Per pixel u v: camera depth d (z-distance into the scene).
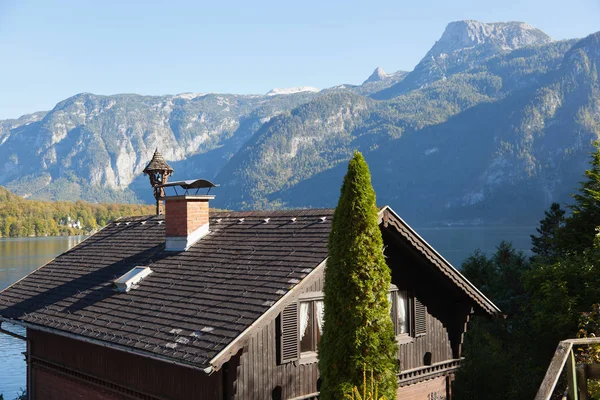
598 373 7.96
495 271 30.77
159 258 17.97
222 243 17.20
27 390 19.64
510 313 27.81
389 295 16.16
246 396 13.00
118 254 19.81
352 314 11.62
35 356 19.25
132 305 15.76
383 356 11.73
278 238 16.14
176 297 15.13
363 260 11.64
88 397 17.03
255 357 13.20
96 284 18.11
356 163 11.84
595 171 27.53
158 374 14.59
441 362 17.25
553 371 6.95
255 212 18.39
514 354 24.03
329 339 11.89
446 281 16.84
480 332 24.03
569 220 27.20
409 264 16.59
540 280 21.58
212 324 13.16
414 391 16.70
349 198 11.80
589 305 19.47
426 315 17.00
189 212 17.83
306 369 14.05
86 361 17.03
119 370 15.77
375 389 11.23
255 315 12.76
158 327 14.02
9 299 19.80
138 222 22.28
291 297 13.24
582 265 20.58
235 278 14.83
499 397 20.59
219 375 13.06
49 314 17.39
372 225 11.77
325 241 14.91
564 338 19.56
